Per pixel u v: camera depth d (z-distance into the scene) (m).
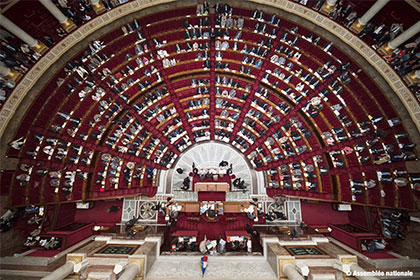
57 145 20.17
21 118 17.00
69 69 18.84
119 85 22.56
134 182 25.53
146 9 19.95
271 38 21.81
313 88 22.25
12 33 16.45
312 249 19.27
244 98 24.83
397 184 18.05
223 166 26.98
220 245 20.36
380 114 19.16
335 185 23.20
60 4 17.25
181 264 19.00
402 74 17.16
